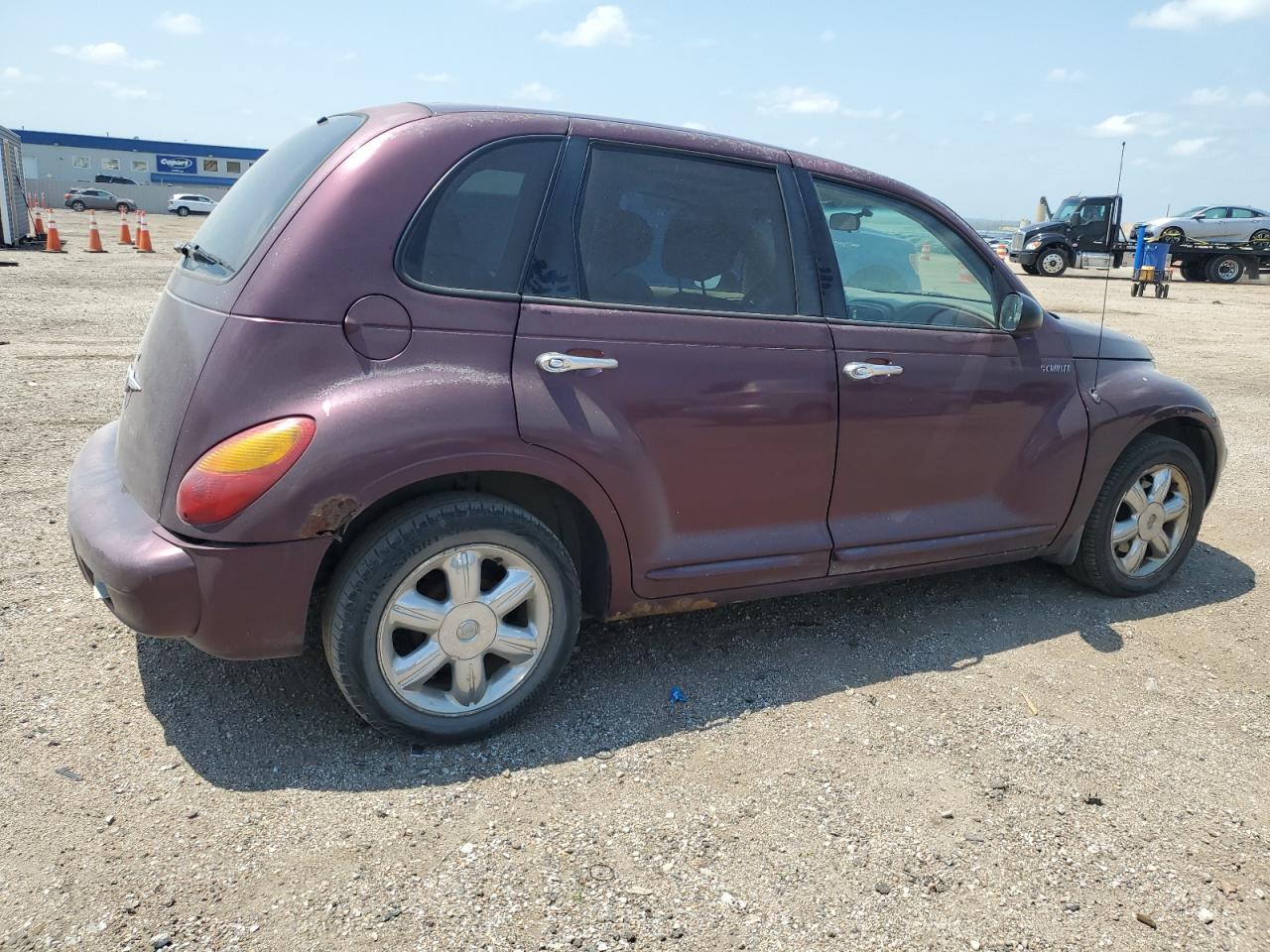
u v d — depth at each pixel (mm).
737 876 2475
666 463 3154
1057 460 4016
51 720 2990
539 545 2949
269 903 2287
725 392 3211
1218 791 2953
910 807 2795
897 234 3717
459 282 2850
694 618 4016
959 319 3832
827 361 3424
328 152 2904
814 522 3541
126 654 3418
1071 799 2875
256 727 3021
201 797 2668
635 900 2365
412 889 2363
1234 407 9086
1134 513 4355
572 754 2988
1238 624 4211
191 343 2752
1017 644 3916
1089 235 29703
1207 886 2531
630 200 3156
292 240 2703
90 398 7121
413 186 2811
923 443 3682
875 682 3531
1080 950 2289
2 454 5617
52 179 59188
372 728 3043
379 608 2748
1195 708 3457
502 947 2193
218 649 2701
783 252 3436
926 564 3830
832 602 4250
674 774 2900
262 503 2584
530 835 2588
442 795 2738
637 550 3186
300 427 2605
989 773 2990
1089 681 3619
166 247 24047
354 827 2580
